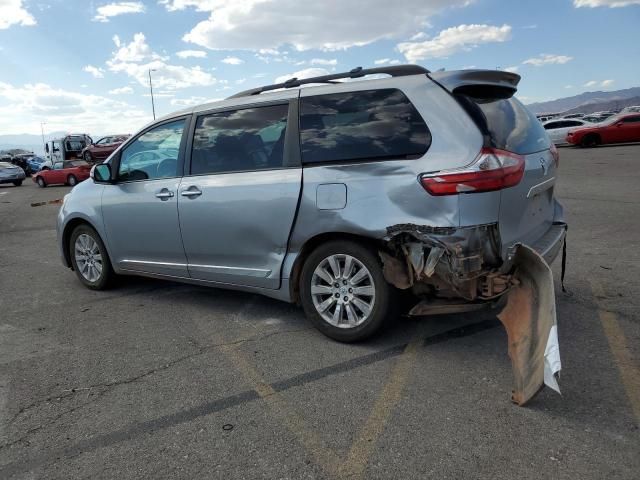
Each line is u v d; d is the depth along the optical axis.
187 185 4.57
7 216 14.59
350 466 2.54
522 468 2.46
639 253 6.12
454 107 3.46
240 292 5.45
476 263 3.28
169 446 2.77
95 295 5.65
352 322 3.88
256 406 3.14
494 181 3.27
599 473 2.40
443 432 2.78
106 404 3.25
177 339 4.27
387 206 3.52
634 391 3.10
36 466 2.65
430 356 3.71
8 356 4.06
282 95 4.18
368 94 3.80
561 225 4.25
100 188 5.41
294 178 3.94
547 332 2.96
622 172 14.77
